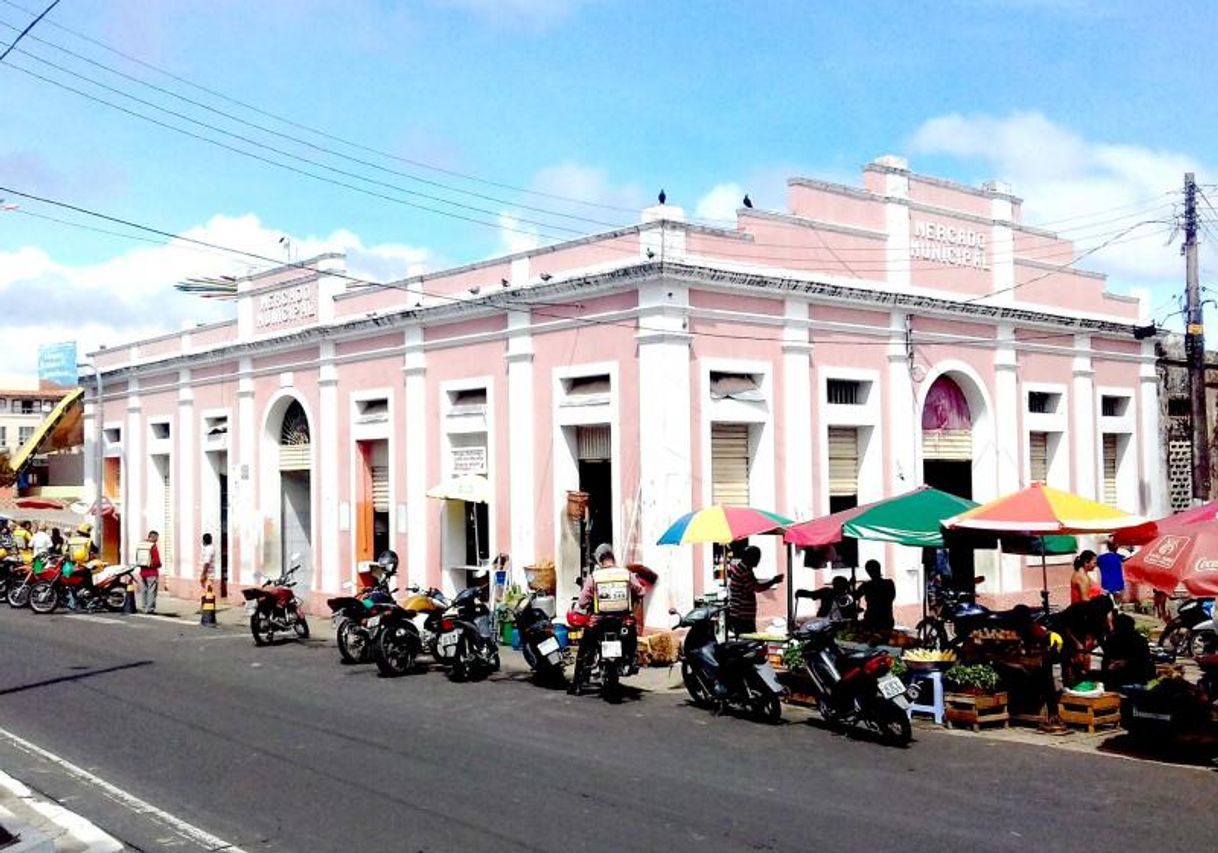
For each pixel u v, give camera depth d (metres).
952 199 21.94
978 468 21.94
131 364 30.36
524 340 19.16
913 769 9.98
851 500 19.77
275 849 7.90
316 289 24.02
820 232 19.36
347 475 23.16
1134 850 7.59
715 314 17.50
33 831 7.70
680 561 16.84
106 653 18.05
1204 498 22.00
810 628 12.16
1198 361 22.09
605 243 17.84
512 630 18.28
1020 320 22.61
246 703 13.48
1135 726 10.59
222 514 27.73
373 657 16.67
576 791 9.23
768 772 9.88
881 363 20.09
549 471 18.70
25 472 42.97
